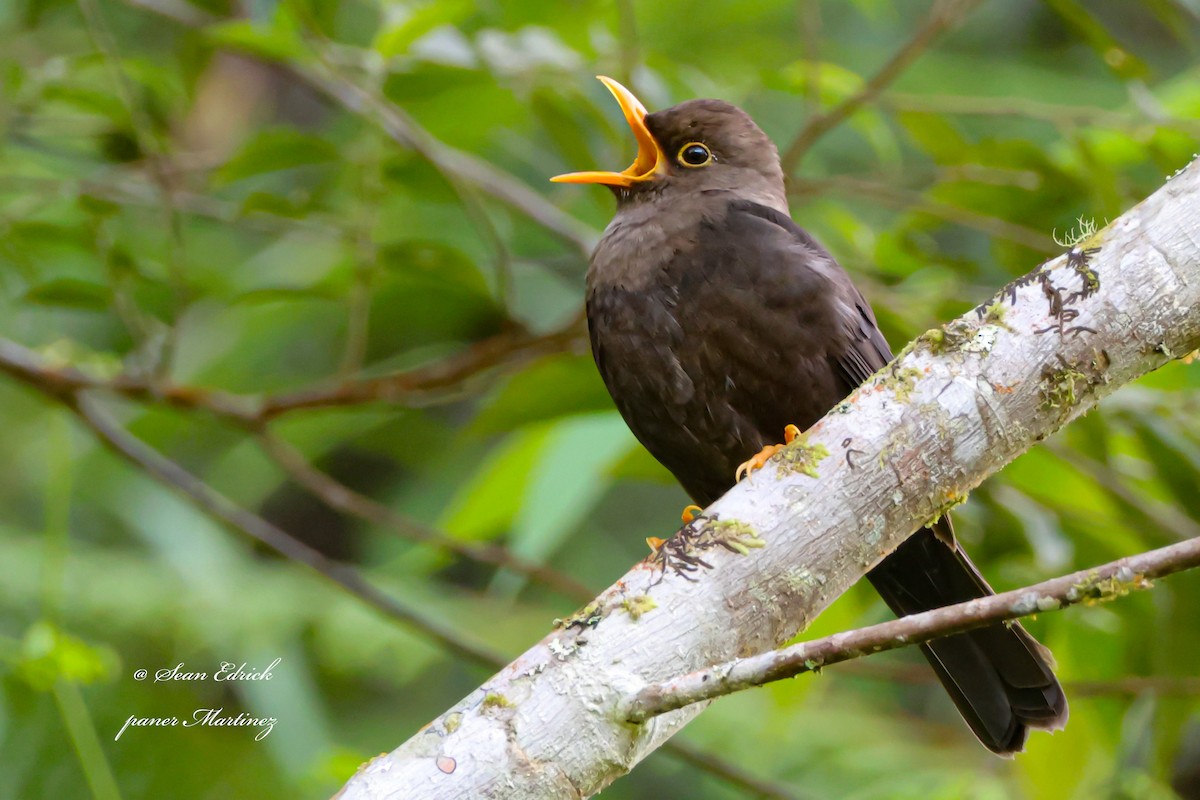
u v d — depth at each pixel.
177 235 9.18
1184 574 9.20
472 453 15.07
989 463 5.37
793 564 5.22
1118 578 4.34
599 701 4.96
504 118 9.90
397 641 13.64
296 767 12.15
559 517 9.10
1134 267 5.29
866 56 14.59
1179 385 9.48
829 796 13.32
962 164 9.58
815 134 8.92
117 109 9.69
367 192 9.31
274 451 9.83
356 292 9.56
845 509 5.27
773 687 10.18
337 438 14.09
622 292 7.74
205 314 14.05
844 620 10.01
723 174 8.59
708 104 8.79
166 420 13.30
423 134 9.00
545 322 13.23
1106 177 8.80
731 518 5.27
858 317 7.68
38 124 9.94
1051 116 9.05
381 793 4.81
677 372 7.61
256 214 9.94
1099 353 5.29
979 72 14.65
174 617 13.56
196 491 9.78
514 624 14.38
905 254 9.96
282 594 13.94
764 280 7.42
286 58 9.17
